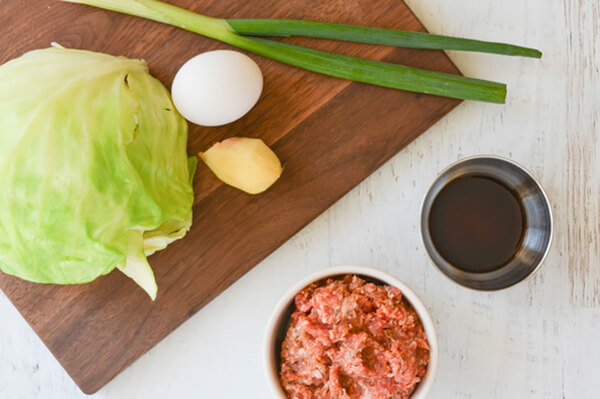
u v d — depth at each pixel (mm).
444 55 529
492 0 551
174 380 562
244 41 522
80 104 460
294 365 489
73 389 565
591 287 551
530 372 551
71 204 453
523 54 517
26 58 477
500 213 521
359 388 477
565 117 552
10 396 567
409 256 553
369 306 486
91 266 472
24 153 450
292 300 498
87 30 533
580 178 552
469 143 553
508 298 552
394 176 554
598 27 550
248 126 534
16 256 466
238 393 561
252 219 537
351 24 531
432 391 553
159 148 497
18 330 566
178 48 533
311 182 535
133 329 540
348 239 555
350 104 531
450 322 552
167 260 537
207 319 560
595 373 548
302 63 521
